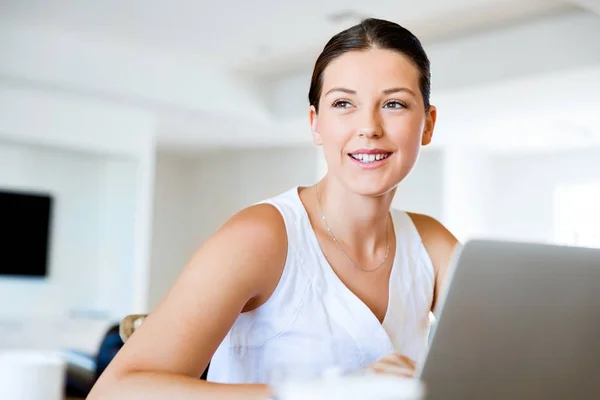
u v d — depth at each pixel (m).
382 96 1.19
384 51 1.20
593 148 8.64
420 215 1.45
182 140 8.59
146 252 6.85
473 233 9.04
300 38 5.98
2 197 6.37
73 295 6.77
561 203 8.86
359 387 0.57
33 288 6.58
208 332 1.13
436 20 5.55
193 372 1.12
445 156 8.78
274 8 5.25
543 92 6.14
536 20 5.56
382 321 1.29
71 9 5.41
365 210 1.25
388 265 1.32
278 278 1.23
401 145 1.20
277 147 8.91
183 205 9.88
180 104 6.77
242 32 5.86
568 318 0.84
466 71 5.97
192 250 9.78
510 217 9.25
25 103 6.22
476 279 0.76
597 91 6.09
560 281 0.83
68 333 6.54
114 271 6.88
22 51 5.85
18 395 1.86
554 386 0.85
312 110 1.32
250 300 1.23
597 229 8.55
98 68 6.26
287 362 1.22
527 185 9.16
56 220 6.69
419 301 1.35
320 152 8.57
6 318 6.29
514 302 0.79
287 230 1.24
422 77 1.23
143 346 1.10
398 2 5.10
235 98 7.15
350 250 1.28
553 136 8.09
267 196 8.99
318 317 1.23
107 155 6.86
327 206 1.28
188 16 5.49
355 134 1.20
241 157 9.30
